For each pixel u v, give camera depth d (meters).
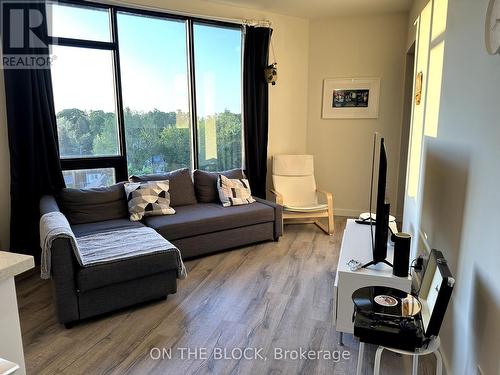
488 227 1.45
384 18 4.64
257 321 2.46
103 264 2.41
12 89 3.18
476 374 1.50
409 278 1.96
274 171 4.78
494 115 1.43
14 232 3.32
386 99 4.81
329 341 2.25
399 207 4.92
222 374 1.96
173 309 2.62
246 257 3.60
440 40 2.46
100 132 3.84
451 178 2.00
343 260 2.22
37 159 3.37
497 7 1.40
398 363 2.05
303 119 5.13
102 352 2.14
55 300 2.38
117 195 3.58
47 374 1.95
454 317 1.87
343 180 5.14
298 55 4.93
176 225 3.35
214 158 4.62
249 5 4.33
